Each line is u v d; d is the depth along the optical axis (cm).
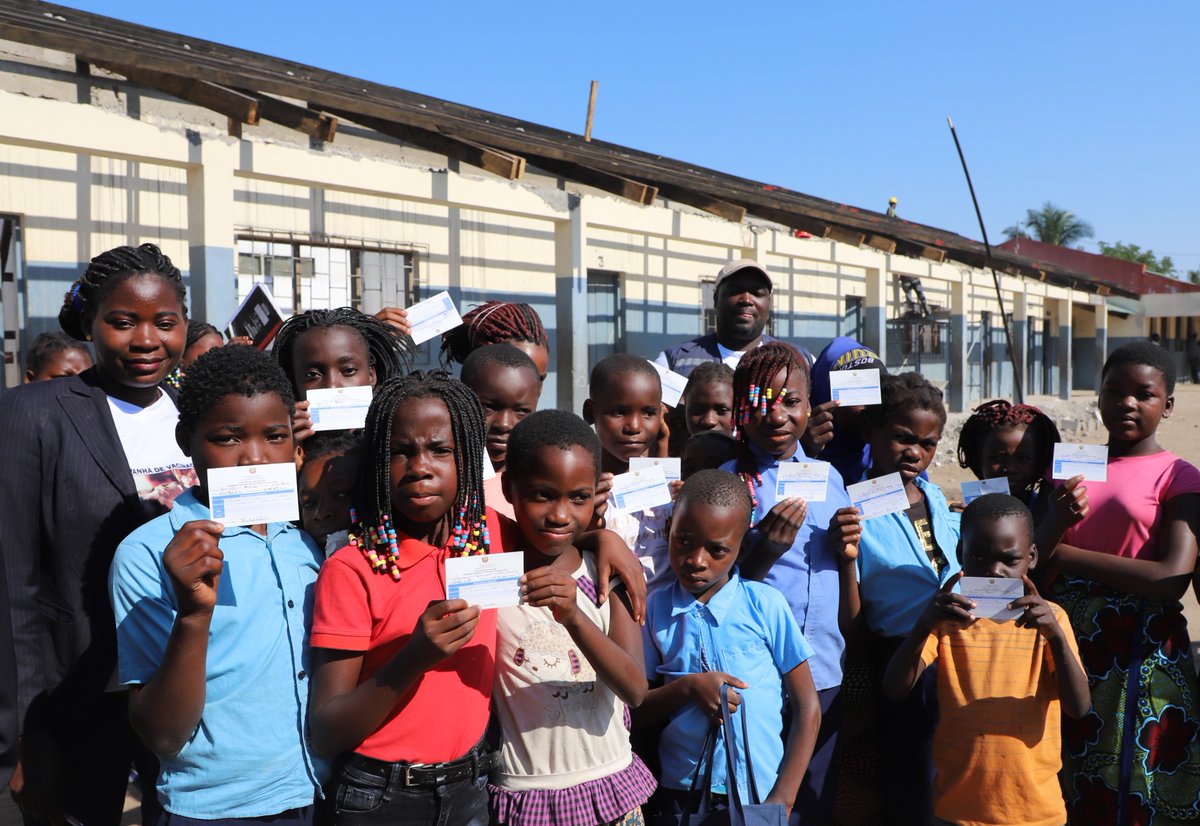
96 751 301
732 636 318
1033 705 342
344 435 325
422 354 1222
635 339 1584
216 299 841
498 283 1337
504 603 237
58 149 753
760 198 1412
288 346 373
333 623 243
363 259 1177
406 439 248
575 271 1184
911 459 394
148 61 765
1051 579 390
